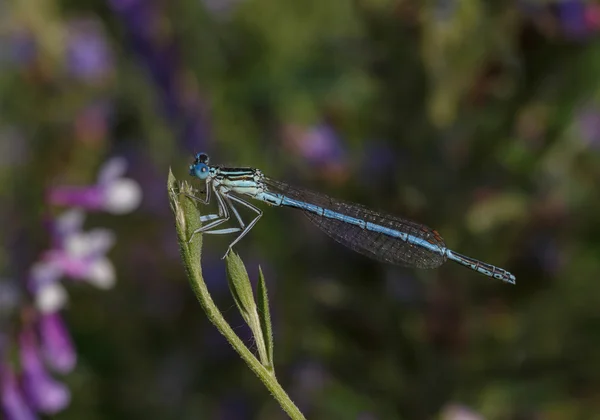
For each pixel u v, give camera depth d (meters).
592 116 0.35
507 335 0.34
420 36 0.33
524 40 0.33
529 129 0.34
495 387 0.34
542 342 0.34
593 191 0.35
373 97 0.34
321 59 0.36
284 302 0.35
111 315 0.36
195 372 0.36
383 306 0.34
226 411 0.36
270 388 0.27
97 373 0.36
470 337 0.34
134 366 0.36
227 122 0.36
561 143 0.35
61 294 0.32
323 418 0.35
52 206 0.32
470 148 0.34
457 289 0.34
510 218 0.34
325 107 0.36
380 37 0.33
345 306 0.34
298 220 0.35
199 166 0.31
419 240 0.32
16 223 0.32
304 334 0.35
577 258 0.35
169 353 0.36
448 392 0.34
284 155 0.36
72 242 0.32
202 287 0.27
